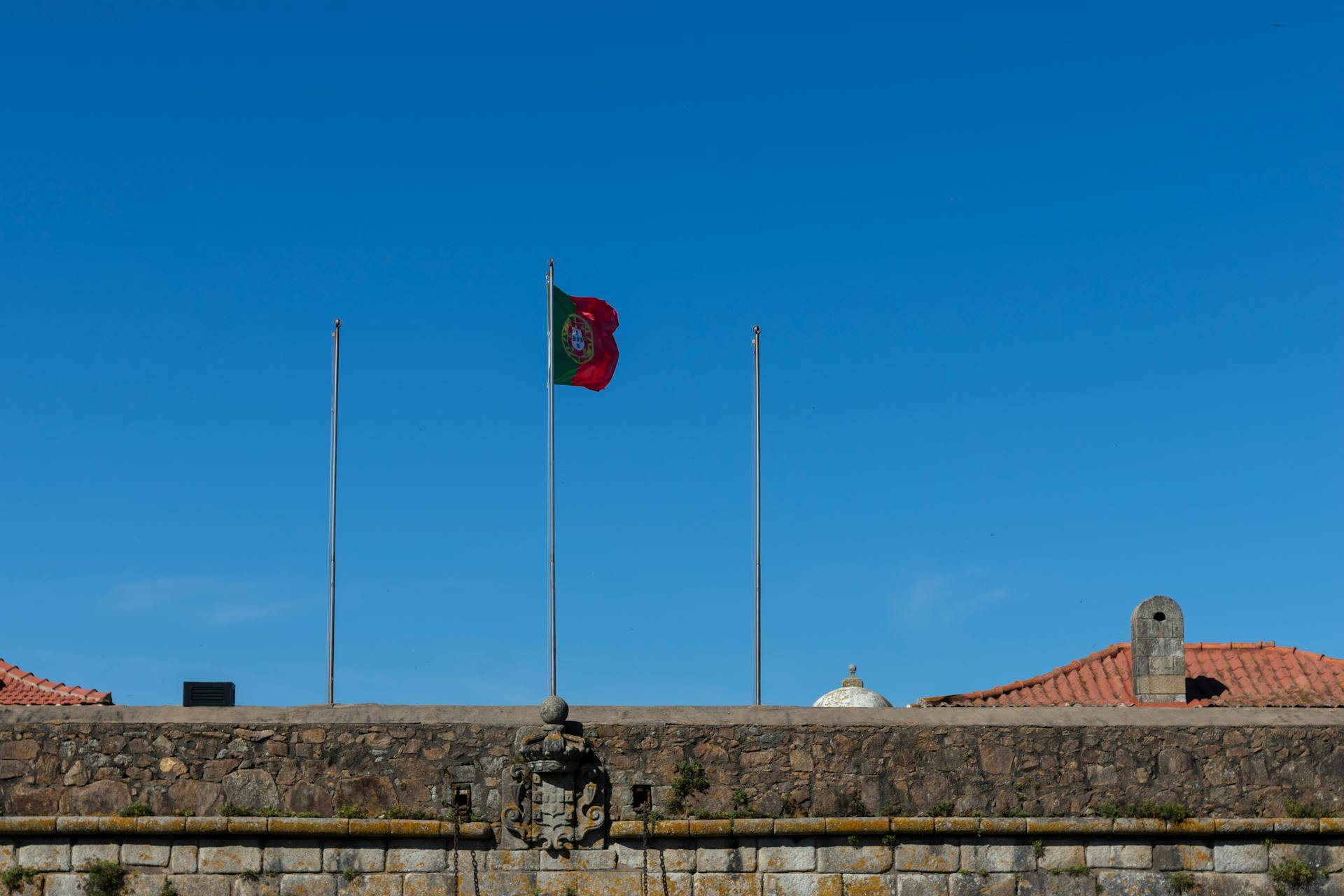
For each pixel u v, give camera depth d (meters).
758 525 37.09
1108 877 29.88
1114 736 30.38
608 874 29.48
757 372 37.97
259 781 29.88
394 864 29.50
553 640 33.62
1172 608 38.44
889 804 29.95
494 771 29.94
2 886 29.47
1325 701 37.81
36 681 39.62
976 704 39.41
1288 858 30.05
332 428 35.16
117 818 29.48
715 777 29.97
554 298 37.81
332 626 34.12
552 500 34.28
